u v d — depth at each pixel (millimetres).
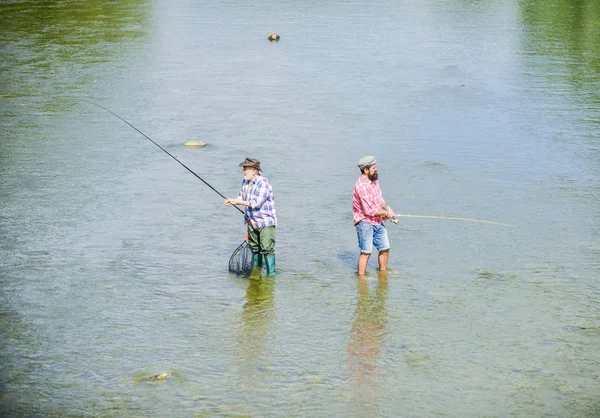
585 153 17000
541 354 8602
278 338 8898
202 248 11656
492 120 19797
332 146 17531
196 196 14094
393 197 14094
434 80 24609
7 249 11375
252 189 10570
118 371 8094
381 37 32875
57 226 12367
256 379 7984
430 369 8250
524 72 25734
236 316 9445
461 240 12062
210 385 7844
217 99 21938
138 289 10148
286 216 13094
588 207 13633
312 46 30516
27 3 41281
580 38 32656
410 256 11445
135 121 19453
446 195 14227
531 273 10820
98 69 25500
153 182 14852
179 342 8758
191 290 10172
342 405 7516
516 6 43625
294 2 44625
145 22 36094
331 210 13430
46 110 20266
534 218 13055
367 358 8469
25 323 9125
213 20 37219
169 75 24906
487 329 9188
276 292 10172
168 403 7484
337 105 21375
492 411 7445
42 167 15570
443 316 9523
